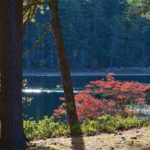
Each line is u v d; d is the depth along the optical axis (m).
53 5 12.12
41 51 81.81
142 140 9.43
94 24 85.06
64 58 12.45
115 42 86.06
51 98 37.25
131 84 19.16
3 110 7.36
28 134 11.65
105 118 12.92
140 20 87.06
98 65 83.81
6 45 7.26
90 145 8.95
